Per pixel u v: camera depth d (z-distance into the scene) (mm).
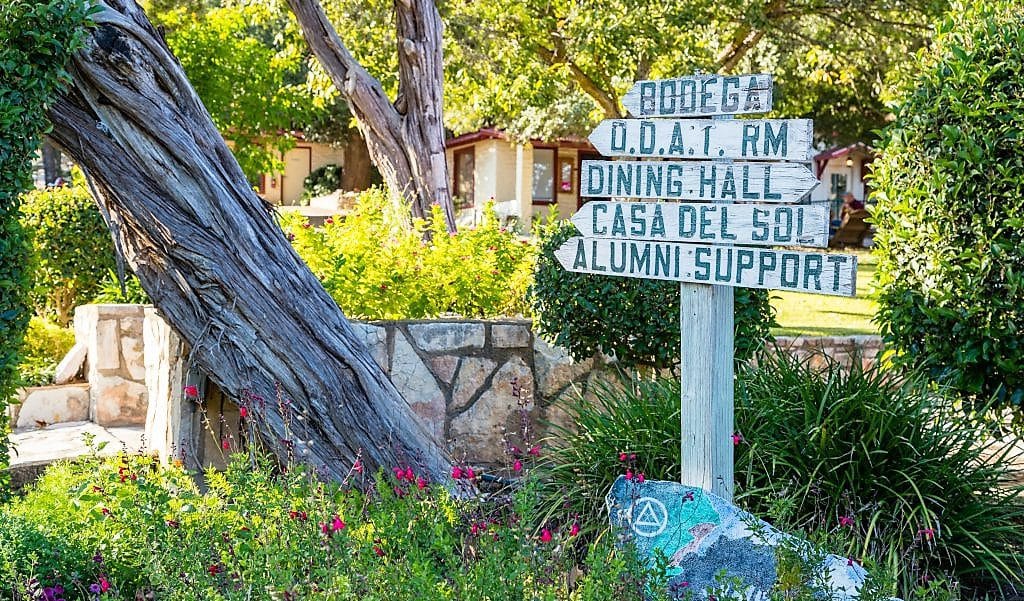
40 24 4191
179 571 3283
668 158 4043
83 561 3566
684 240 3984
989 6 4871
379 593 3092
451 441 5598
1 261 4348
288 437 4680
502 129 23828
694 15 13180
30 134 4285
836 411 4371
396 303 6270
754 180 3797
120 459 4383
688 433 4012
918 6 14531
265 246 4953
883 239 5211
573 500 4457
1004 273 4672
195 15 14336
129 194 4699
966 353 4836
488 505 4398
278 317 4906
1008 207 4648
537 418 6004
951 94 4773
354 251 6434
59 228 9180
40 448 6547
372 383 5113
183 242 4762
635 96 4105
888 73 14703
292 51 13336
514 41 14047
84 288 9508
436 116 8008
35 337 8516
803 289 3666
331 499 3938
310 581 3311
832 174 28031
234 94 12867
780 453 4324
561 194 25031
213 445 5516
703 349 3961
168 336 5691
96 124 4617
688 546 3662
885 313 5215
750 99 3791
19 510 4277
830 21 16531
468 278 6438
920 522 4059
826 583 3316
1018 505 4422
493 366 5949
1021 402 4895
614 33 13008
